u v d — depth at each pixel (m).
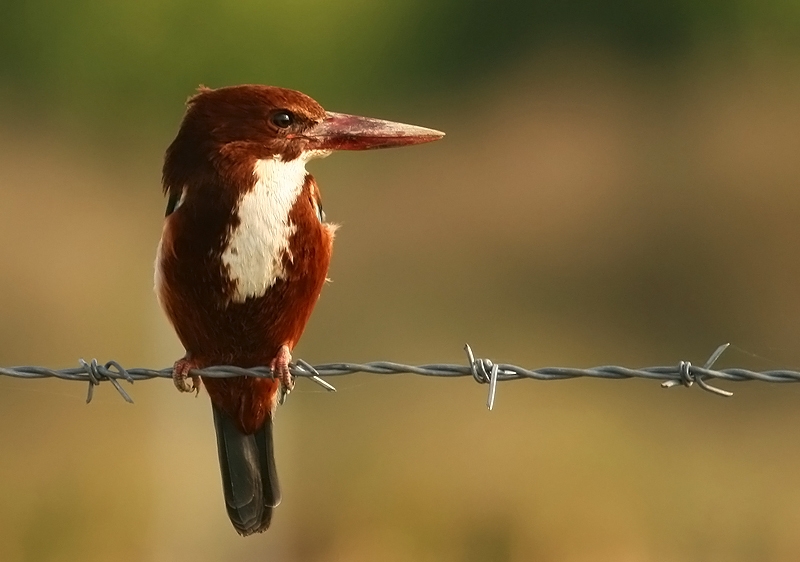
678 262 15.91
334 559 9.85
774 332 14.56
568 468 10.69
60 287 14.20
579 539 9.97
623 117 20.19
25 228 15.52
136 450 10.70
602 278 15.65
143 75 22.11
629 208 16.97
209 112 6.52
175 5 22.34
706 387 6.09
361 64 23.53
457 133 19.80
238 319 6.46
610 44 22.86
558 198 17.31
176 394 9.69
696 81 21.55
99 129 21.34
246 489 6.74
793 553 9.76
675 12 22.73
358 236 16.33
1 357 12.84
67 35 21.95
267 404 6.66
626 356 13.72
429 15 23.59
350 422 11.69
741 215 16.55
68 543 9.59
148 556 9.43
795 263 15.69
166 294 6.51
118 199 16.91
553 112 20.88
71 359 12.85
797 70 21.50
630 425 11.75
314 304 6.64
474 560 9.79
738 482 10.73
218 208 6.40
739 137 18.58
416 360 13.13
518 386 12.75
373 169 17.61
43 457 10.62
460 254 16.06
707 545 9.91
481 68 23.33
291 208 6.45
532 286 15.46
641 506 10.25
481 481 10.38
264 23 22.78
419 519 10.06
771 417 12.21
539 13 23.28
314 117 6.62
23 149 18.92
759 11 22.52
